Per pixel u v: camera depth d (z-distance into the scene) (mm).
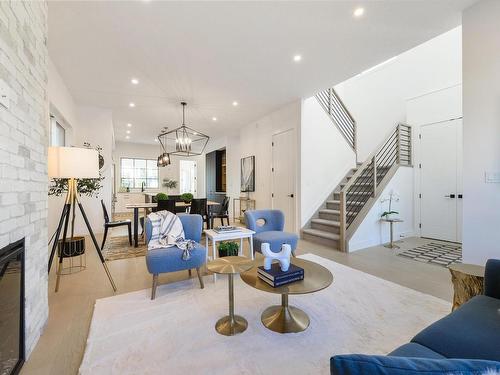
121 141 9648
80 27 2684
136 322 1966
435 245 4445
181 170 11289
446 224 4828
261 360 1545
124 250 4117
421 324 1934
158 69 3674
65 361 1552
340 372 545
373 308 2180
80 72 3750
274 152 5793
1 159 1308
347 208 4898
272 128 5844
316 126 5254
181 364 1511
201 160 11258
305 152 5078
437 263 3438
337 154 5613
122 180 9938
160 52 3215
